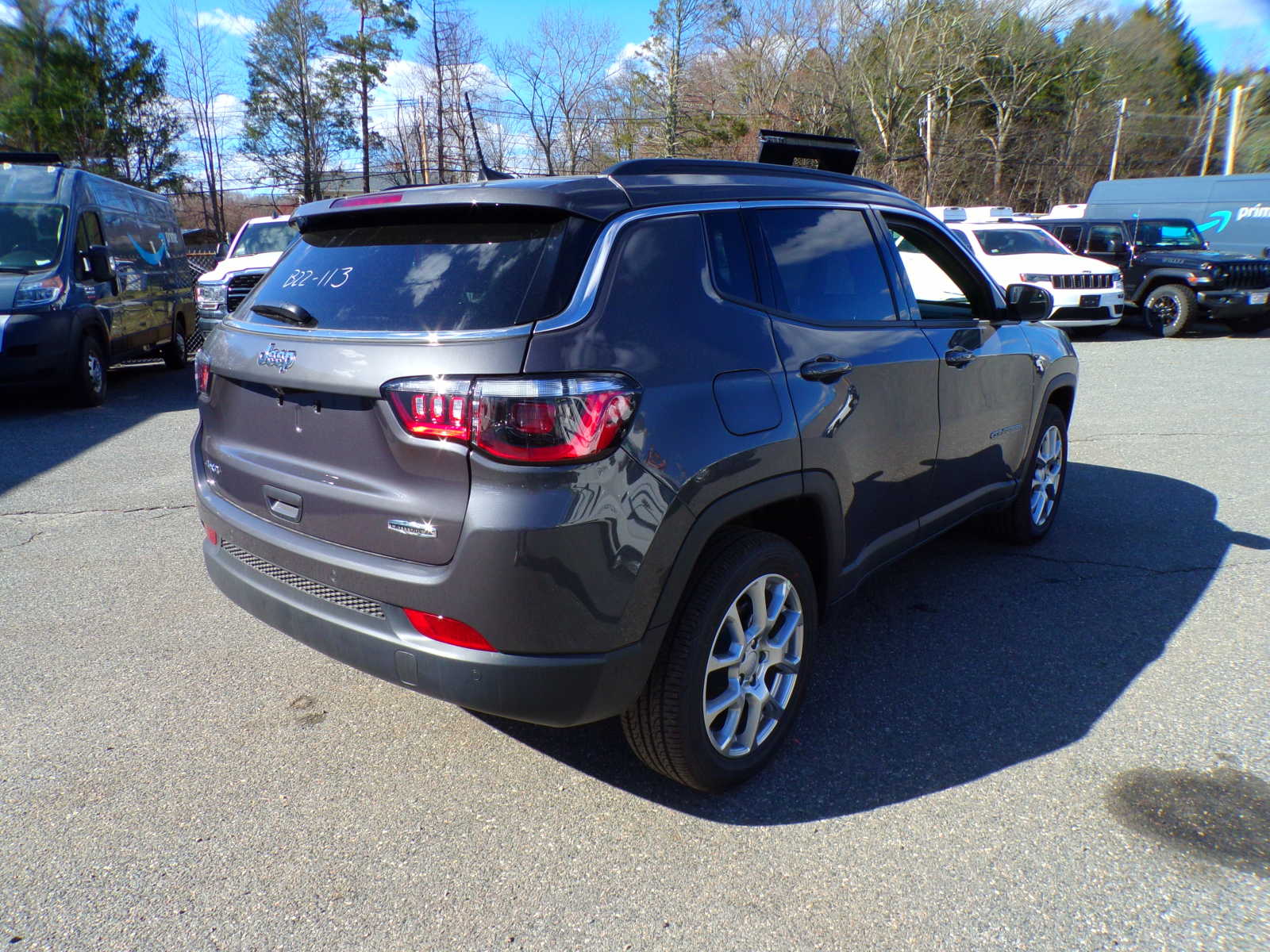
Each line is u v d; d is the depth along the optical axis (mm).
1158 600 4203
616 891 2359
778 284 2932
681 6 41844
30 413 9133
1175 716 3189
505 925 2242
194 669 3588
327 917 2268
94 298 9570
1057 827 2600
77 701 3332
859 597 4320
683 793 2789
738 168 3086
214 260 18078
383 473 2395
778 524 3119
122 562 4738
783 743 3008
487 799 2764
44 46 29016
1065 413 5066
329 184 41531
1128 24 46906
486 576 2219
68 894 2344
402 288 2504
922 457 3555
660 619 2424
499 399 2182
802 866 2451
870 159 40438
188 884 2385
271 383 2625
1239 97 40375
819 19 39281
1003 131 43406
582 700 2334
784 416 2736
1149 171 51844
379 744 3062
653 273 2516
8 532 5211
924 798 2748
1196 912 2266
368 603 2469
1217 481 6172
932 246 3883
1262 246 17516
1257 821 2613
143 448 7379
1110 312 14281
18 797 2754
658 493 2355
